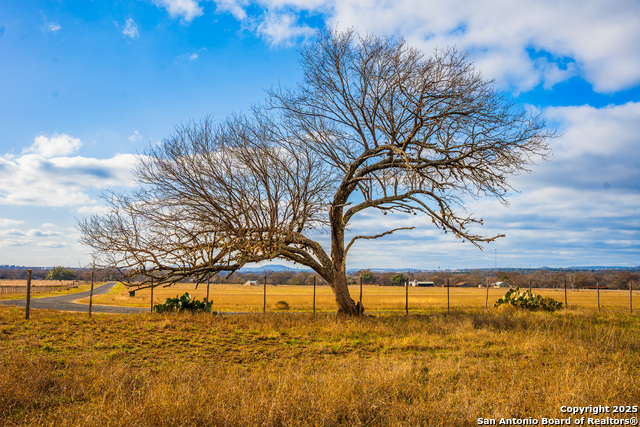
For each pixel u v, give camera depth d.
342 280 18.67
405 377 7.35
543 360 9.47
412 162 18.03
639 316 21.92
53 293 51.25
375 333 14.02
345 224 19.33
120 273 15.38
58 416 5.46
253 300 40.16
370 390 6.51
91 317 17.17
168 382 7.13
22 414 5.79
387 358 10.18
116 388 6.68
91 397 6.41
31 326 14.29
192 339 12.89
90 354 10.37
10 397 6.15
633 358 9.84
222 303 34.16
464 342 11.99
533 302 25.34
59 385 7.01
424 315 19.84
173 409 5.34
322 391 6.27
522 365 8.68
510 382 7.24
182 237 16.09
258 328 14.70
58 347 11.12
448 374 8.00
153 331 14.05
